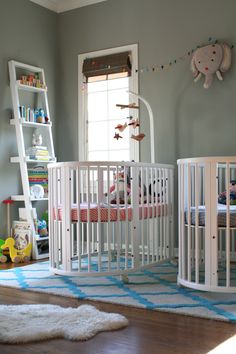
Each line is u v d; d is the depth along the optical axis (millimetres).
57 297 2725
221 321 2234
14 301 2635
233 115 3936
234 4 3928
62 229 3092
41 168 4449
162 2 4293
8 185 4281
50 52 4855
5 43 4316
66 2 4832
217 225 2609
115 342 1960
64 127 4910
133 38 4457
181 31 4191
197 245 2676
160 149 4301
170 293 2760
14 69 4273
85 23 4766
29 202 4168
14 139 4363
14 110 4230
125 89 4535
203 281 3004
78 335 1992
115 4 4566
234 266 3625
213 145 4027
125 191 3107
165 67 4277
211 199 2604
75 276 3266
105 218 3059
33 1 4645
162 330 2109
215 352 1838
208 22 4051
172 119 4238
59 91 4949
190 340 1978
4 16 4316
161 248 3514
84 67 4715
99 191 3018
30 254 4117
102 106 4676
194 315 2316
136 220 3188
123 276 3062
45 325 2121
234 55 3928
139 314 2357
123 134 4539
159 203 3510
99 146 4699
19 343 1949
